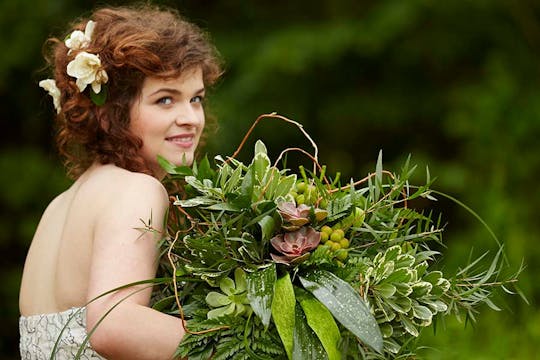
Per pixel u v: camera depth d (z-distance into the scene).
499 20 9.21
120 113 3.08
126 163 3.08
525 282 5.78
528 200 8.17
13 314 8.72
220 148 8.47
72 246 2.89
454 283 2.93
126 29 3.08
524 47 9.21
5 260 8.89
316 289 2.64
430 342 5.03
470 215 8.41
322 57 8.77
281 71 8.90
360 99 9.33
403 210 2.96
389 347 2.75
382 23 8.81
